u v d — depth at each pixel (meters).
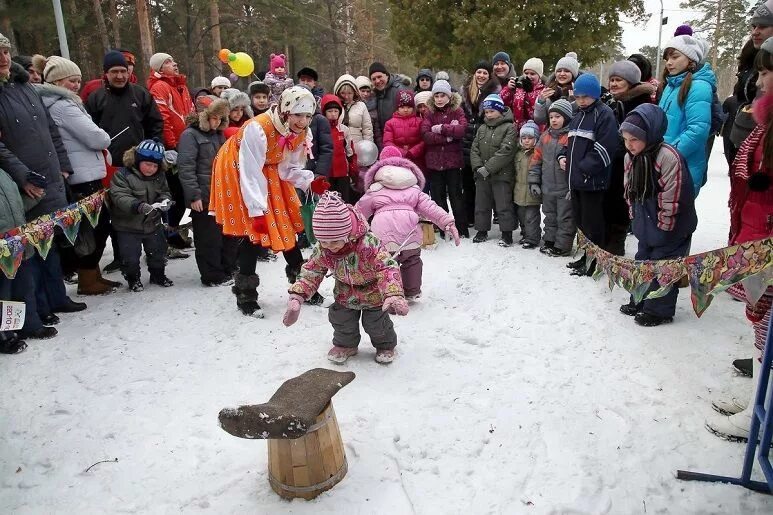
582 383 3.42
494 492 2.56
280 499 2.57
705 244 6.14
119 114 5.59
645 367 3.56
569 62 6.12
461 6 16.88
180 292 5.21
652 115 3.76
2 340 4.01
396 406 3.22
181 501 2.59
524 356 3.78
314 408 2.37
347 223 3.26
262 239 4.30
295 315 3.40
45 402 3.43
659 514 2.42
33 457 2.92
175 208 6.06
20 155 4.23
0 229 3.80
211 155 5.18
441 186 6.66
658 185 3.86
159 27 22.62
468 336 4.10
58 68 4.92
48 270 4.59
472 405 3.22
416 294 4.81
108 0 18.38
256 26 21.75
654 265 2.96
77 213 4.44
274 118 4.17
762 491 2.50
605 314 4.37
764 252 2.28
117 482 2.73
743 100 4.64
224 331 4.34
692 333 3.96
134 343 4.18
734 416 2.87
